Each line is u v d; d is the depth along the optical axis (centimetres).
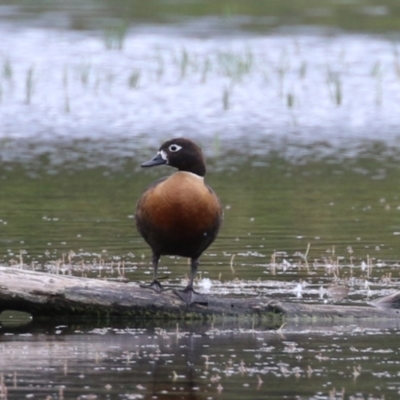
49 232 1576
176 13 4141
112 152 2331
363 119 2688
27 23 3834
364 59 3309
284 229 1612
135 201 1830
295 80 3050
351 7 4281
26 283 1113
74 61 3253
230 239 1541
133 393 881
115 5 4306
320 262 1394
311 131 2573
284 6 4319
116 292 1128
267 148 2391
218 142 2327
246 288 1251
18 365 962
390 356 993
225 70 3128
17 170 2125
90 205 1791
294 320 1141
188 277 1304
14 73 3064
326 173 2112
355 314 1146
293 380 917
